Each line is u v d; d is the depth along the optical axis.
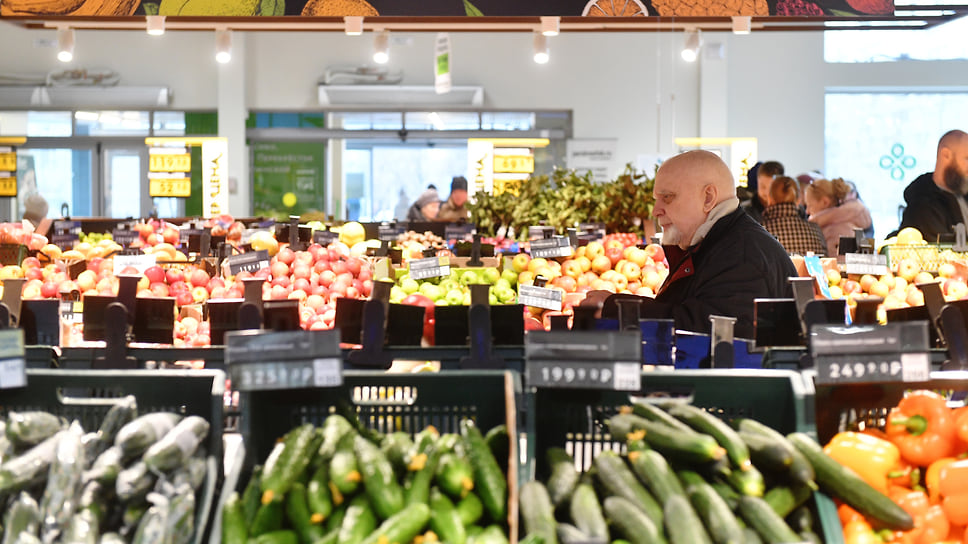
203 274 4.10
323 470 1.85
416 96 14.12
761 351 2.42
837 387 2.08
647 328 2.50
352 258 4.42
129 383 2.02
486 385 2.06
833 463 1.88
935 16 5.16
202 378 2.01
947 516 1.88
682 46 14.22
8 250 4.70
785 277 3.29
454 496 1.79
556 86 14.30
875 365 1.99
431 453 1.84
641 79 14.32
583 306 2.33
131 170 14.11
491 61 14.26
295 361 1.92
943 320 2.32
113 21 5.81
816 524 1.86
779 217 6.17
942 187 5.55
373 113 14.18
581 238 5.58
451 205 10.41
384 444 1.95
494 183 10.45
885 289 4.15
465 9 4.64
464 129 14.22
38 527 1.72
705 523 1.74
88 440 1.88
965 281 4.43
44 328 2.52
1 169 11.03
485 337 2.34
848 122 14.62
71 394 2.28
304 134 14.16
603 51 14.28
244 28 6.49
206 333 3.16
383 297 2.50
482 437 1.94
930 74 14.28
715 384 2.07
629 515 1.74
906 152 14.64
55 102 13.94
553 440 2.08
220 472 1.95
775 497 1.84
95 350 2.40
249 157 14.20
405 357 2.40
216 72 13.97
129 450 1.80
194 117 14.02
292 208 14.23
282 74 14.12
